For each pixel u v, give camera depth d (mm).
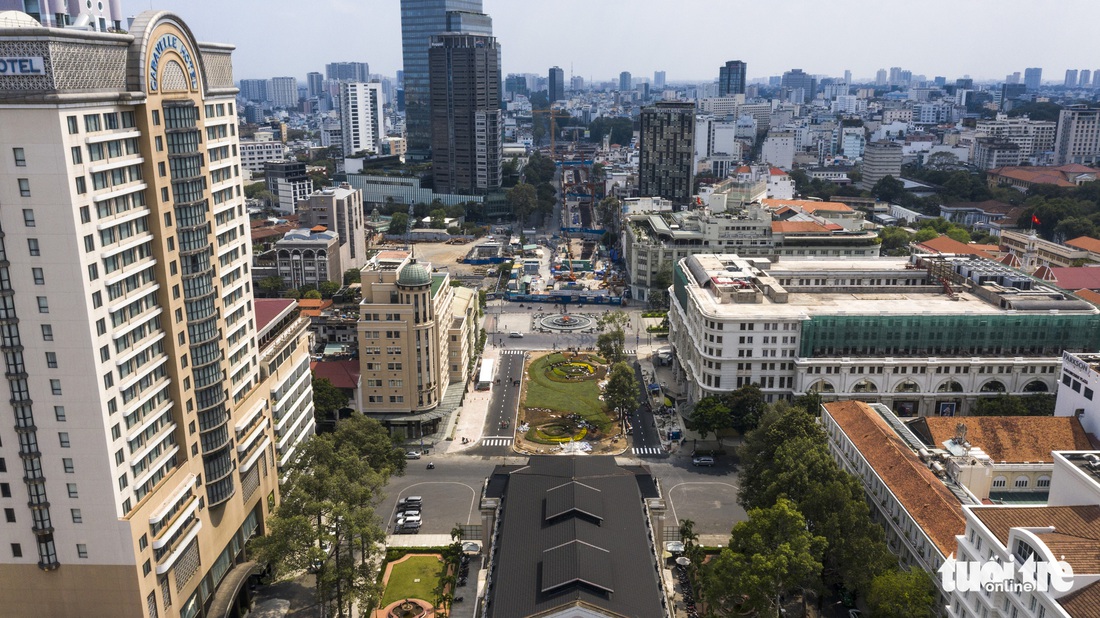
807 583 136500
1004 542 112125
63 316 108500
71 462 114188
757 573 127438
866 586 131875
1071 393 183000
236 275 154250
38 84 101250
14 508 116625
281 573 140375
